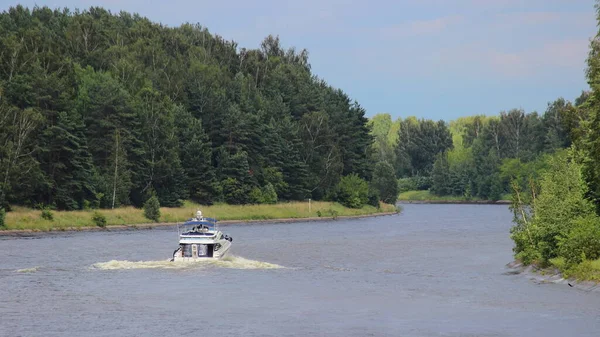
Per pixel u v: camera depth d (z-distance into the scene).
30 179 106.25
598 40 45.19
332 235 94.00
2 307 36.88
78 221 103.25
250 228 112.00
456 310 36.31
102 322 33.19
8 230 91.38
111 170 123.69
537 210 51.88
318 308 37.06
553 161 55.25
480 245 77.12
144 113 136.00
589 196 45.38
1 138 104.69
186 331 31.28
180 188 135.25
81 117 126.75
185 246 58.06
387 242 81.44
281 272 52.16
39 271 51.38
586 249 45.31
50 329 31.62
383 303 38.66
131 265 54.97
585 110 53.47
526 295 40.59
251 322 33.34
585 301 38.06
